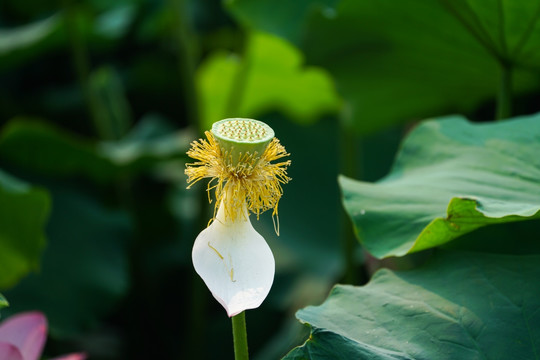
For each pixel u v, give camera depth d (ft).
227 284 3.61
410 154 4.51
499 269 4.00
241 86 7.99
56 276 6.46
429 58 5.42
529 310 3.87
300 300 7.70
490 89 5.63
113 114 8.01
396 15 5.07
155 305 8.04
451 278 4.01
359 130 6.76
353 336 3.84
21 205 5.51
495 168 4.26
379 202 4.23
